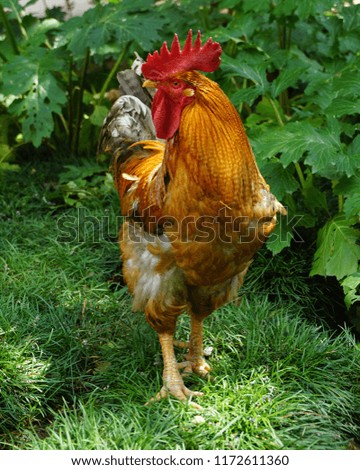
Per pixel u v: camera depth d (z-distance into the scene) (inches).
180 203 69.1
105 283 90.4
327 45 101.2
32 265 91.8
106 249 95.3
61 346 80.4
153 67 68.1
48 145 113.3
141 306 75.2
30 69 102.9
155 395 75.8
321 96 93.6
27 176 107.0
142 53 110.8
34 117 102.9
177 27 107.0
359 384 78.3
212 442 71.3
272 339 81.2
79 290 88.9
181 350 81.7
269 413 73.8
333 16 102.6
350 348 81.4
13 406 74.9
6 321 80.4
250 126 94.0
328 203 96.6
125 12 102.9
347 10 102.7
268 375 77.7
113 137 80.4
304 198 91.9
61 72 113.0
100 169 105.0
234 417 73.5
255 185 69.9
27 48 106.8
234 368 78.9
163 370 77.8
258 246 72.0
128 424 73.0
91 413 73.2
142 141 79.4
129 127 80.4
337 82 88.6
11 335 80.1
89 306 86.4
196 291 74.6
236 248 70.7
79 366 80.6
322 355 79.6
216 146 67.8
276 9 96.0
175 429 72.2
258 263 90.4
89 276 91.2
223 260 70.9
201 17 109.2
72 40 102.1
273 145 84.7
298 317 84.7
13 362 77.2
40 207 102.0
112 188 102.7
